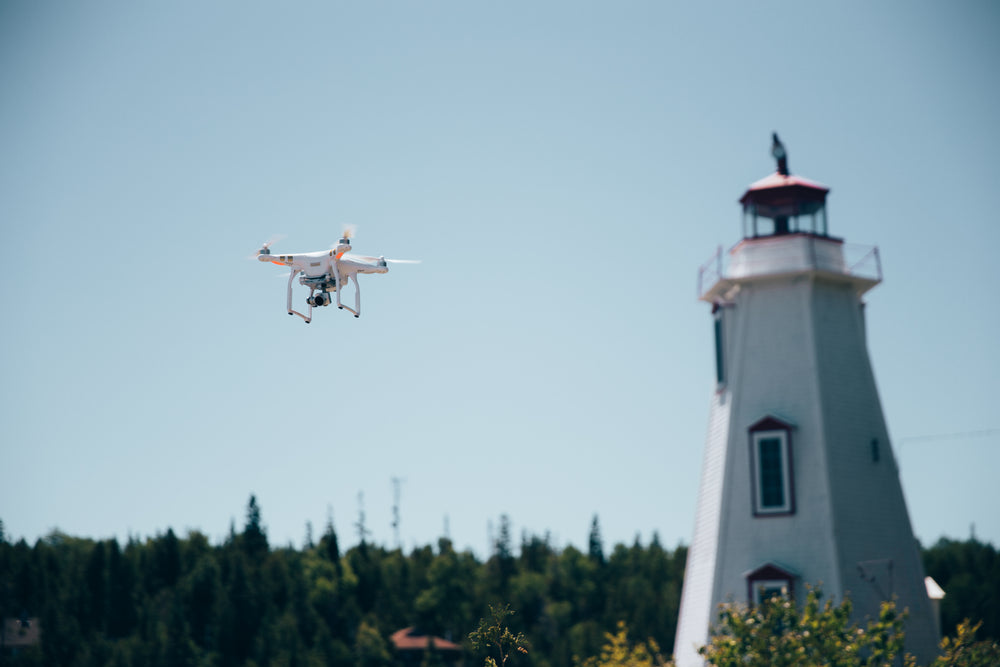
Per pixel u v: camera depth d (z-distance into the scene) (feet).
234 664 492.95
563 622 571.28
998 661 161.48
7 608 484.74
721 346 236.02
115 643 487.61
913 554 218.79
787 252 224.74
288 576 565.94
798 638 154.51
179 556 560.20
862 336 227.61
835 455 215.72
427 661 520.01
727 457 222.89
